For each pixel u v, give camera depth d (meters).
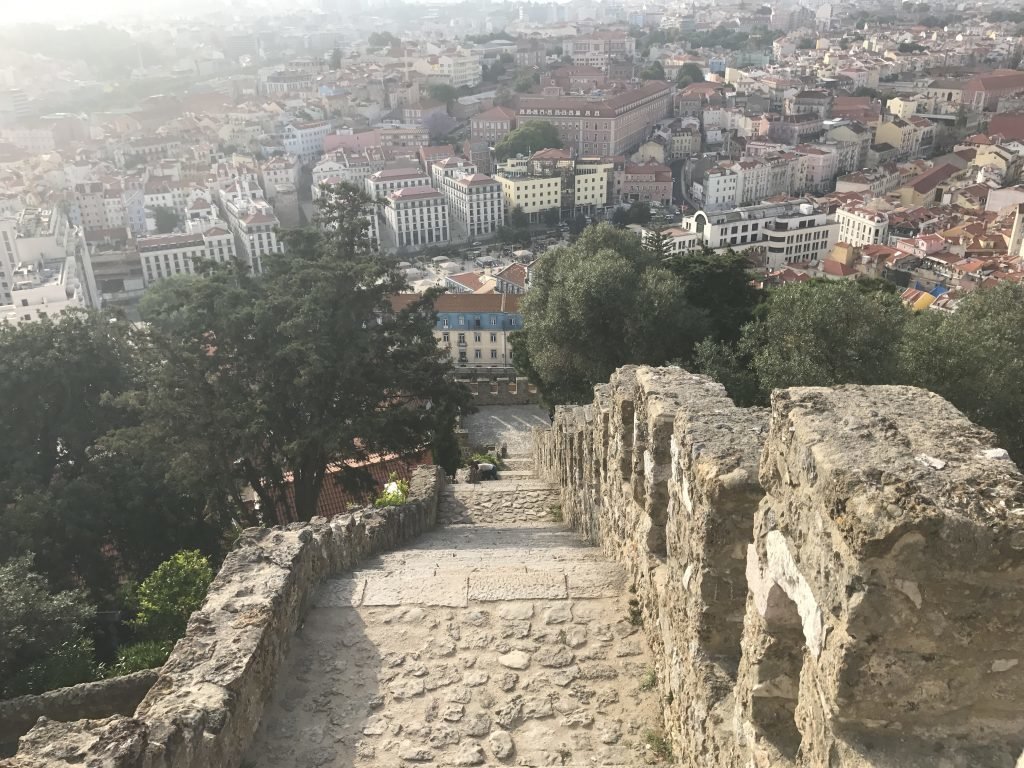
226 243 154.25
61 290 106.12
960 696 5.32
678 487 10.02
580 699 11.00
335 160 190.88
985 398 25.94
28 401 40.25
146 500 37.62
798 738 7.00
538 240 166.00
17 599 21.92
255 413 30.94
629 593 13.30
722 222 121.56
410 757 10.05
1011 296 28.97
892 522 5.03
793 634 6.87
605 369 38.12
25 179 184.25
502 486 29.16
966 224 112.62
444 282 110.12
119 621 29.73
